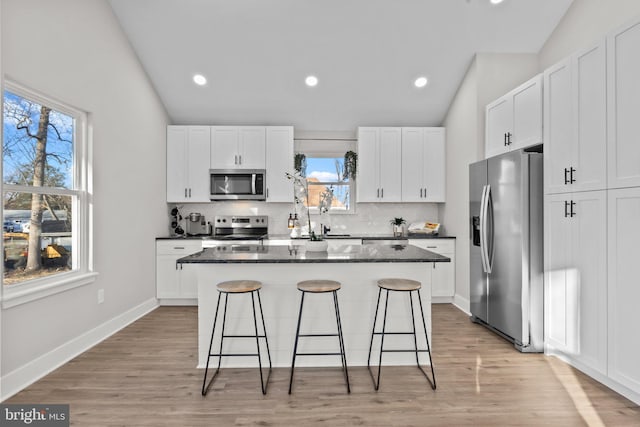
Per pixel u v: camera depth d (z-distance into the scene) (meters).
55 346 2.70
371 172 4.93
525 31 3.80
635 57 2.08
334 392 2.33
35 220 2.61
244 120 5.00
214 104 4.74
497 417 2.04
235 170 4.84
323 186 5.32
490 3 3.53
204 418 2.03
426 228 4.94
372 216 5.29
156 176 4.50
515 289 3.04
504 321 3.21
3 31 2.21
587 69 2.43
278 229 5.24
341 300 2.78
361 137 4.94
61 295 2.76
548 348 2.92
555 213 2.76
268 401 2.22
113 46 3.51
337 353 2.62
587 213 2.45
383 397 2.26
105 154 3.35
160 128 4.62
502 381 2.47
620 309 2.20
